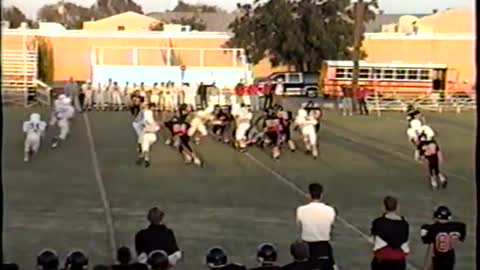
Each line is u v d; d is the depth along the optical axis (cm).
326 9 6731
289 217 1692
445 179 2119
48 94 4712
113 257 1342
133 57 5278
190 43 6775
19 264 1286
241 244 1445
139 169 2338
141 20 8419
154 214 957
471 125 3950
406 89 5788
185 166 2411
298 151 2767
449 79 6069
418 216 1716
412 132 2547
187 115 2852
